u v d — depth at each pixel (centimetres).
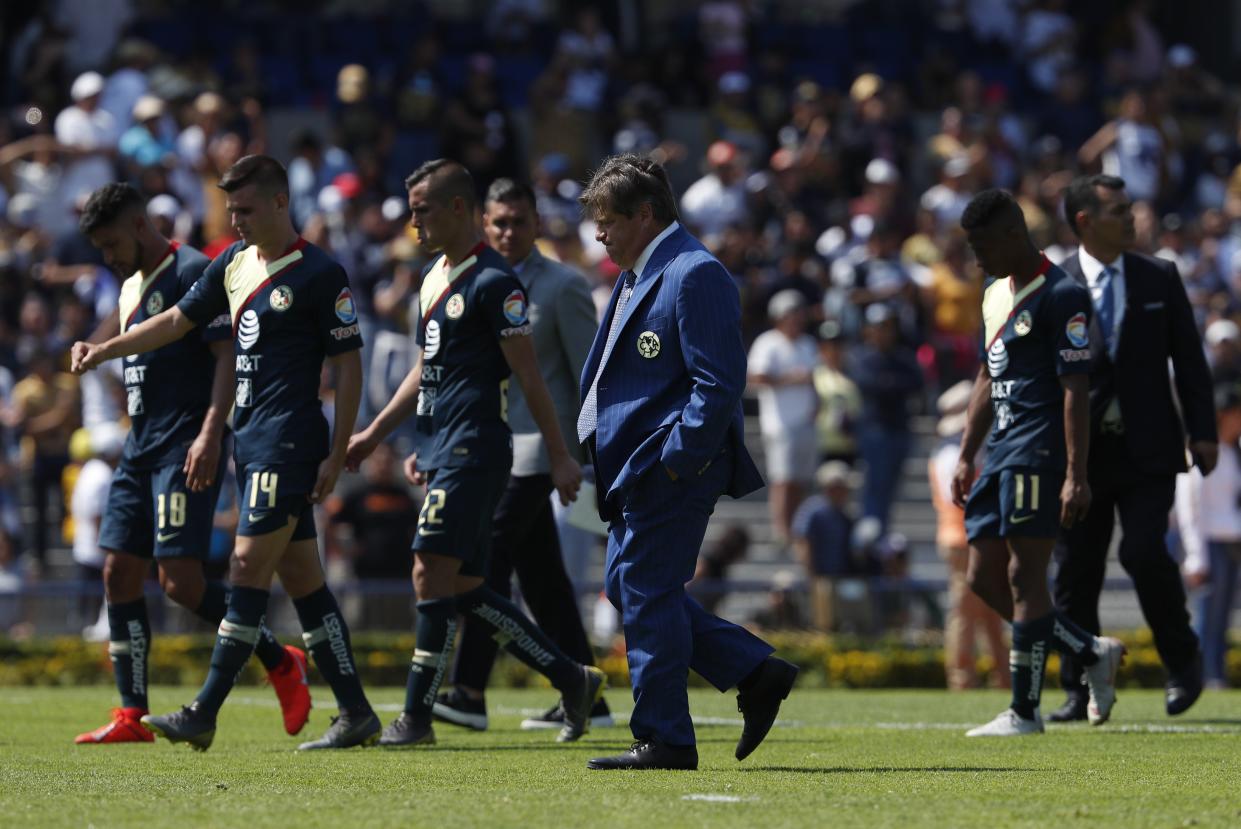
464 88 7731
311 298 2441
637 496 2055
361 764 2241
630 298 2073
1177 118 8781
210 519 2644
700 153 8119
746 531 5538
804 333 6619
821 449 6094
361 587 4756
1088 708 2888
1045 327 2616
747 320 6769
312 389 2462
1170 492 2970
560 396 2914
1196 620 4369
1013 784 1983
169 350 2638
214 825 1628
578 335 2906
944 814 1706
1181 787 1961
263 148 6738
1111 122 8538
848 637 4756
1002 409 2658
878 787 1939
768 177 7425
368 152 7038
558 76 7850
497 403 2506
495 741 2670
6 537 5525
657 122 7881
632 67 8356
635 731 2102
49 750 2503
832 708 3469
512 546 2892
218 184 2434
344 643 2547
